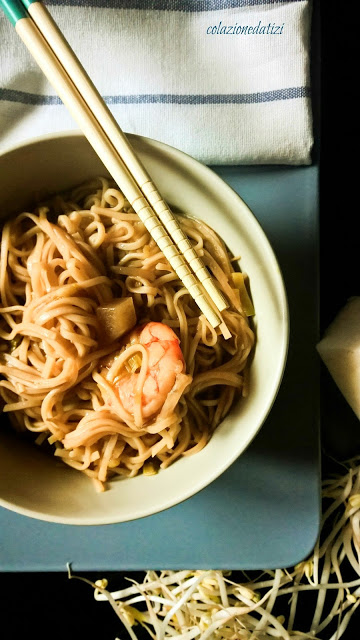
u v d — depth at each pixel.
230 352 0.42
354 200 0.50
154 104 0.44
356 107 0.50
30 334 0.40
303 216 0.45
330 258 0.50
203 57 0.44
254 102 0.44
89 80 0.37
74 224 0.41
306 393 0.45
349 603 0.48
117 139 0.37
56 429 0.41
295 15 0.44
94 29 0.44
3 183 0.40
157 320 0.42
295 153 0.45
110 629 0.50
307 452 0.45
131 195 0.38
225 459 0.37
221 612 0.47
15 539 0.45
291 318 0.45
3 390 0.41
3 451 0.41
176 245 0.38
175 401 0.39
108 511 0.39
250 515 0.45
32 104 0.45
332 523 0.51
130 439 0.41
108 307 0.40
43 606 0.50
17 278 0.41
